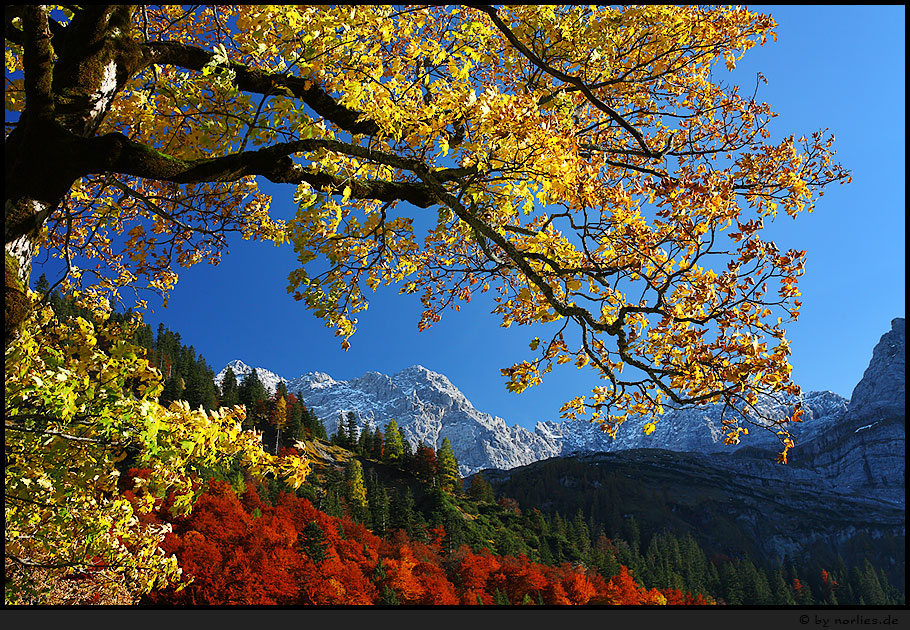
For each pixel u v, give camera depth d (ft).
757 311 15.87
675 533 617.62
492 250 21.44
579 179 14.07
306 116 14.94
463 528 372.79
